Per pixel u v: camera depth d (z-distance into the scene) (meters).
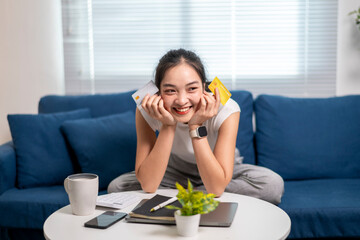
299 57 2.82
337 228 1.83
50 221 1.23
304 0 2.78
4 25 2.85
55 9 2.88
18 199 1.95
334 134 2.34
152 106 1.52
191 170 1.93
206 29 2.85
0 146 2.21
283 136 2.36
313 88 2.84
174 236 1.10
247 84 2.85
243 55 2.84
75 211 1.28
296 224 1.84
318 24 2.79
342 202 1.88
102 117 2.34
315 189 2.11
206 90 1.62
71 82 2.90
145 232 1.13
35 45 2.88
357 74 2.78
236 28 2.82
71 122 2.24
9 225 1.95
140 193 1.55
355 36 2.75
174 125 1.57
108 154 2.19
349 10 2.74
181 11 2.84
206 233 1.11
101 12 2.86
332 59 2.81
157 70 1.57
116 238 1.09
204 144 1.53
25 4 2.85
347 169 2.31
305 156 2.33
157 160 1.54
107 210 1.33
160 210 1.24
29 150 2.18
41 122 2.25
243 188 1.77
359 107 2.39
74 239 1.08
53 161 2.19
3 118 2.91
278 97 2.46
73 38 2.87
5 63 2.88
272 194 1.76
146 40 2.87
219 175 1.50
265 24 2.81
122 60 2.89
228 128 1.64
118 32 2.88
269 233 1.11
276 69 2.84
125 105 2.48
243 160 2.38
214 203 1.10
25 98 2.91
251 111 2.46
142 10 2.86
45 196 1.98
